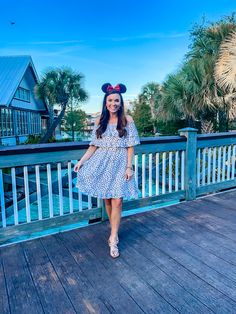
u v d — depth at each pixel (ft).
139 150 9.53
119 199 6.86
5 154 7.17
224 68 20.26
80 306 5.06
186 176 10.96
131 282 5.74
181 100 23.52
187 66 23.79
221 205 10.59
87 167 6.99
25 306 5.08
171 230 8.34
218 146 11.89
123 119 6.79
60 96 43.91
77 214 8.60
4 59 45.01
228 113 22.44
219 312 4.84
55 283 5.76
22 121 50.60
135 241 7.64
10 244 7.55
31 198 8.87
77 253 7.02
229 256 6.74
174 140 10.30
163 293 5.37
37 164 7.79
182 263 6.45
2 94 37.32
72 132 59.31
